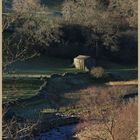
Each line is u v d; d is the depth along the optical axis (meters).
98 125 31.53
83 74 67.38
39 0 77.69
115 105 37.81
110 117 30.34
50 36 73.50
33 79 58.44
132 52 79.50
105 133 29.55
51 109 47.75
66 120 43.22
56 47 76.44
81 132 36.84
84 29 81.12
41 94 51.69
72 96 54.59
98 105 39.34
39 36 63.94
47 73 65.50
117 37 80.19
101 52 79.69
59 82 60.56
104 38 80.19
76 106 49.44
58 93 55.34
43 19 69.75
